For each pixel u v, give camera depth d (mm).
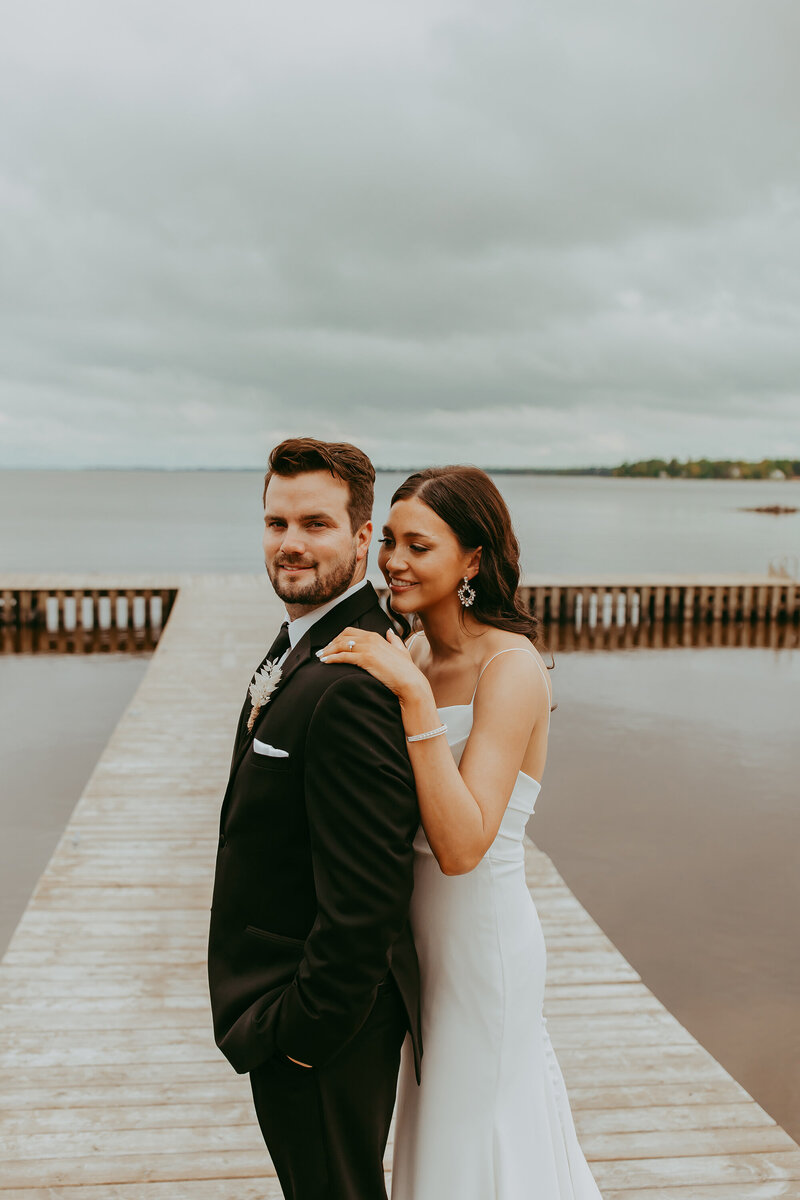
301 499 1355
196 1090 2684
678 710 11656
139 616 20047
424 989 1568
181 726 7508
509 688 1469
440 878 1539
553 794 8250
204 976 3420
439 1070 1540
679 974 4996
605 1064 2848
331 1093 1377
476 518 1515
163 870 4477
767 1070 4059
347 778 1244
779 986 4867
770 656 15883
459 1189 1522
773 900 6012
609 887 6203
